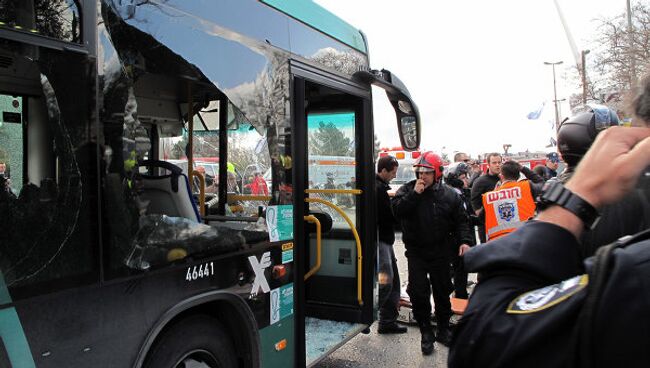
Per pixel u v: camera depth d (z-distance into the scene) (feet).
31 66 5.93
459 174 25.36
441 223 14.99
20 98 6.12
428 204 15.02
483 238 23.06
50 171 5.92
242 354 8.95
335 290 14.66
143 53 6.85
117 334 6.39
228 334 8.71
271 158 9.51
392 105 14.99
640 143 2.64
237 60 8.66
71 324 5.84
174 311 7.16
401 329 17.33
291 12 10.49
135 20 6.72
